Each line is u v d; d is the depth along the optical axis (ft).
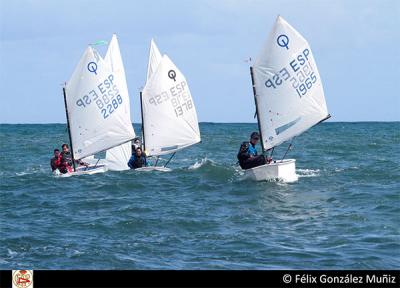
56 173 211.82
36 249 116.88
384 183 186.91
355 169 221.25
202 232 128.67
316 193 169.99
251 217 141.59
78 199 166.81
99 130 212.84
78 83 210.79
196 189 179.22
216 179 195.31
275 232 127.65
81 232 129.80
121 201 163.02
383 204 152.66
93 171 210.38
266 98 189.78
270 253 113.09
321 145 378.12
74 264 108.17
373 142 414.21
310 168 230.27
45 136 591.37
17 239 123.54
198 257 111.55
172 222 136.77
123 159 232.73
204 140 479.82
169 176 202.08
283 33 188.24
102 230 131.13
